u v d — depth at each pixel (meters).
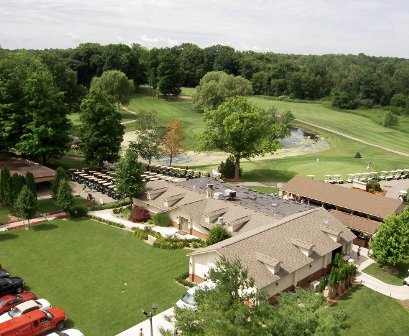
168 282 39.25
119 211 56.56
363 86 192.62
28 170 64.81
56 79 106.00
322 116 161.88
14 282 36.38
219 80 145.50
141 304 35.56
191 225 49.78
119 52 184.25
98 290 37.78
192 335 21.62
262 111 84.62
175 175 75.19
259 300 22.56
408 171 83.06
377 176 79.62
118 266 42.28
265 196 55.84
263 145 77.00
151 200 55.16
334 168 86.38
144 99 171.50
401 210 54.38
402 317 35.31
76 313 34.22
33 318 30.50
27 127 70.94
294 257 38.78
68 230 50.97
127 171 55.62
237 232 46.09
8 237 48.41
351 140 121.06
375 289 39.81
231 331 19.44
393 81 197.00
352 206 55.22
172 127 88.19
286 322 20.73
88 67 185.12
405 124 152.12
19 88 73.31
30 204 50.34
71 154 88.50
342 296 38.19
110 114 75.94
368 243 49.25
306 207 51.72
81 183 69.00
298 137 127.12
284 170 85.06
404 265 45.03
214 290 21.70
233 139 75.62
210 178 64.69
